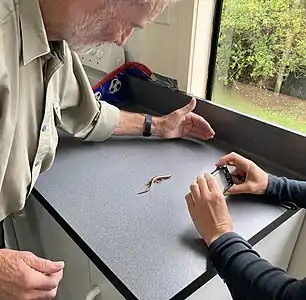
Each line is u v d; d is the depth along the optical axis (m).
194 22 0.98
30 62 0.61
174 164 0.88
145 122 0.98
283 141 0.86
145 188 0.78
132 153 0.92
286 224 0.78
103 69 1.21
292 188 0.74
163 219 0.69
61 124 0.86
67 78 0.81
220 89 1.06
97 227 0.67
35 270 0.58
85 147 0.94
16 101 0.61
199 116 0.99
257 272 0.52
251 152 0.93
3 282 0.56
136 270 0.58
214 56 1.04
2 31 0.55
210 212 0.64
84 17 0.58
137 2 0.57
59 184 0.79
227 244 0.57
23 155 0.67
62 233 0.79
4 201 0.70
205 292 0.62
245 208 0.73
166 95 1.10
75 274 0.80
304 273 0.86
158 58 1.11
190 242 0.63
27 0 0.56
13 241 1.09
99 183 0.80
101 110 0.93
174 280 0.57
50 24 0.60
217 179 0.76
